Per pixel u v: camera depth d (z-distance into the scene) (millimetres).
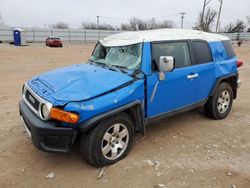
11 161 3801
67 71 4148
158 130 4914
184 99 4605
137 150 4137
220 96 5355
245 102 6887
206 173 3559
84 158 3672
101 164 3629
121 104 3555
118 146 3771
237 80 5723
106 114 3412
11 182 3338
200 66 4770
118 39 4562
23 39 34438
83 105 3256
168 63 3795
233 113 5965
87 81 3613
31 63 14953
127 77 3777
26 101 3863
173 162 3814
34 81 4055
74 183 3338
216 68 5109
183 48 4570
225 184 3334
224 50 5438
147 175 3502
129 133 3850
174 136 4672
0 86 8500
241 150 4219
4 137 4527
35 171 3578
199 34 5055
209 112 5398
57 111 3166
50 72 4316
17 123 5137
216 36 5469
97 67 4266
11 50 23891
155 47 4145
